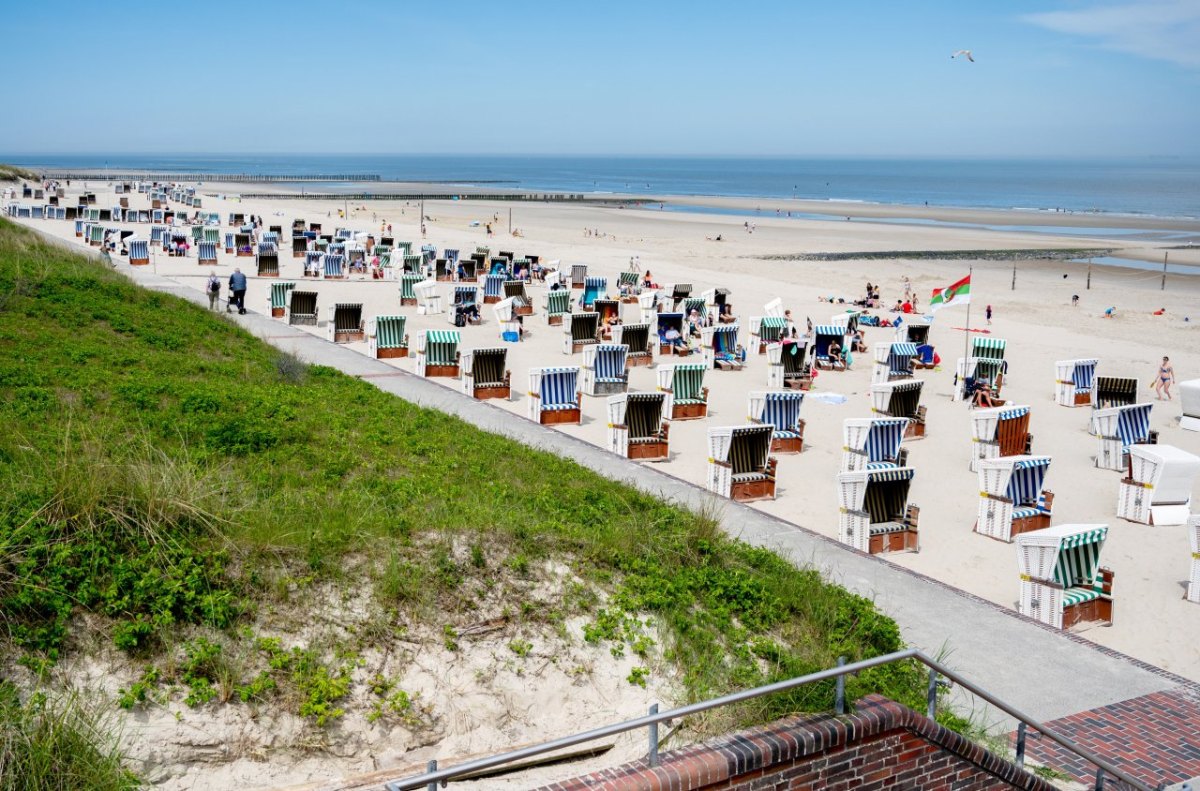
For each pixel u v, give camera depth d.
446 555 9.30
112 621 7.55
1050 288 51.19
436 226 83.12
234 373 19.30
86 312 22.55
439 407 21.22
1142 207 142.12
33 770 6.11
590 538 10.59
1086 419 24.64
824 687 8.07
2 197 92.81
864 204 147.38
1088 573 13.12
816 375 28.61
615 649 8.82
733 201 151.62
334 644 8.02
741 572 10.80
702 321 34.81
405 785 5.21
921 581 13.10
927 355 30.34
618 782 6.08
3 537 7.81
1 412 13.08
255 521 9.16
